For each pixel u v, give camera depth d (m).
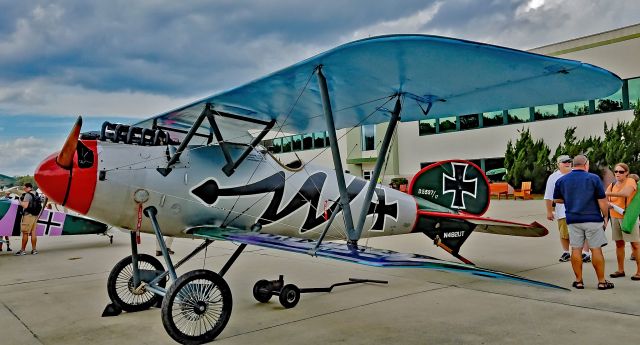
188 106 5.00
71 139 4.01
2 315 4.95
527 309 4.68
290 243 4.31
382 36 3.38
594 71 3.77
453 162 7.18
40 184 4.25
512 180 22.50
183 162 4.89
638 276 5.67
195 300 4.09
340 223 6.18
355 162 27.53
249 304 5.20
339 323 4.43
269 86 4.50
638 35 19.05
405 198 6.76
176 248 9.91
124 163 4.55
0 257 9.17
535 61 3.60
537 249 8.32
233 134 5.82
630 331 3.91
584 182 5.29
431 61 3.71
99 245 10.93
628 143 18.75
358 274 6.75
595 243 5.27
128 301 5.11
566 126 21.19
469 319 4.42
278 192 5.55
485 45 3.37
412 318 4.52
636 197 5.48
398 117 4.84
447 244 6.86
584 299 4.93
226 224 5.23
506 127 23.11
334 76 4.22
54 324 4.61
